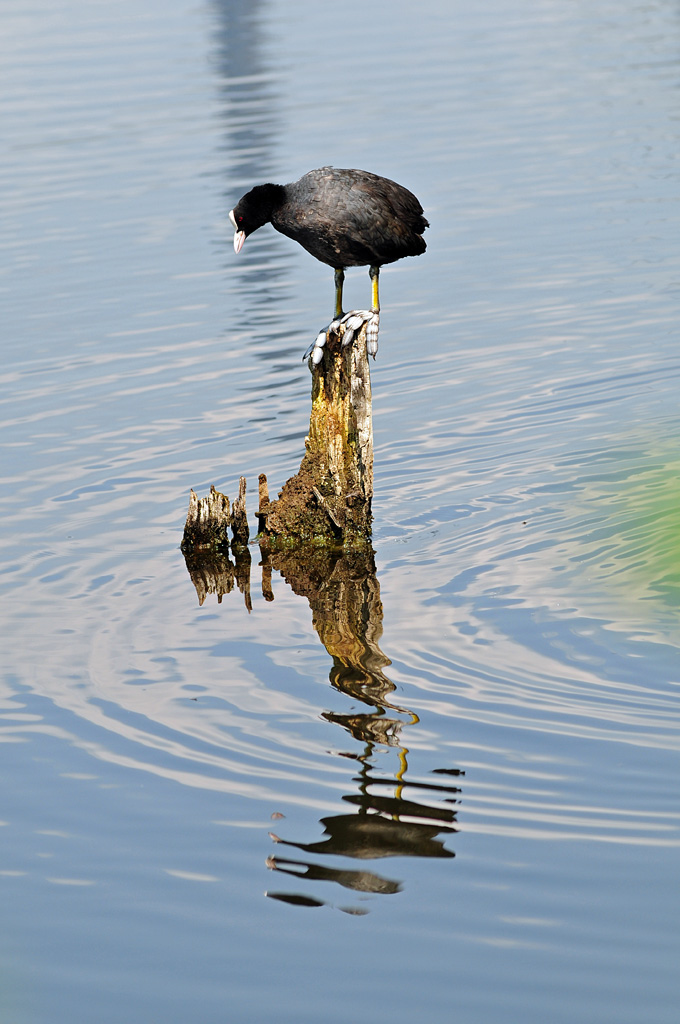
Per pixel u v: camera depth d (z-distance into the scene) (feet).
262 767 32.91
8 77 122.42
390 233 43.01
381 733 34.14
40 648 40.60
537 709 34.68
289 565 47.57
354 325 47.01
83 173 93.40
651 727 33.32
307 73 120.16
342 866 28.53
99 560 47.39
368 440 48.75
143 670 38.93
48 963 26.22
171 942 26.68
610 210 83.56
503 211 84.28
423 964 25.45
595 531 45.27
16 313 71.97
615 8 147.95
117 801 31.76
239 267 79.00
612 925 26.08
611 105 105.81
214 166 92.89
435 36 136.05
